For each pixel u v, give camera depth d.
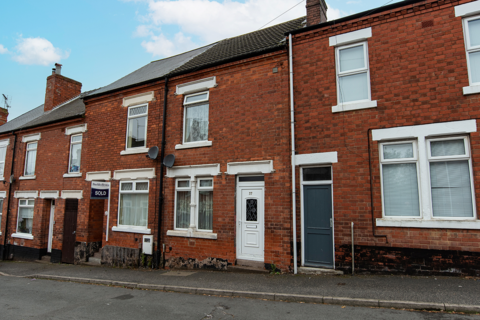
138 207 11.70
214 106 10.23
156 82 11.66
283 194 8.60
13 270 12.12
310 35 8.87
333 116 8.29
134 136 12.27
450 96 7.13
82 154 13.84
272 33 12.10
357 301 5.86
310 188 8.49
